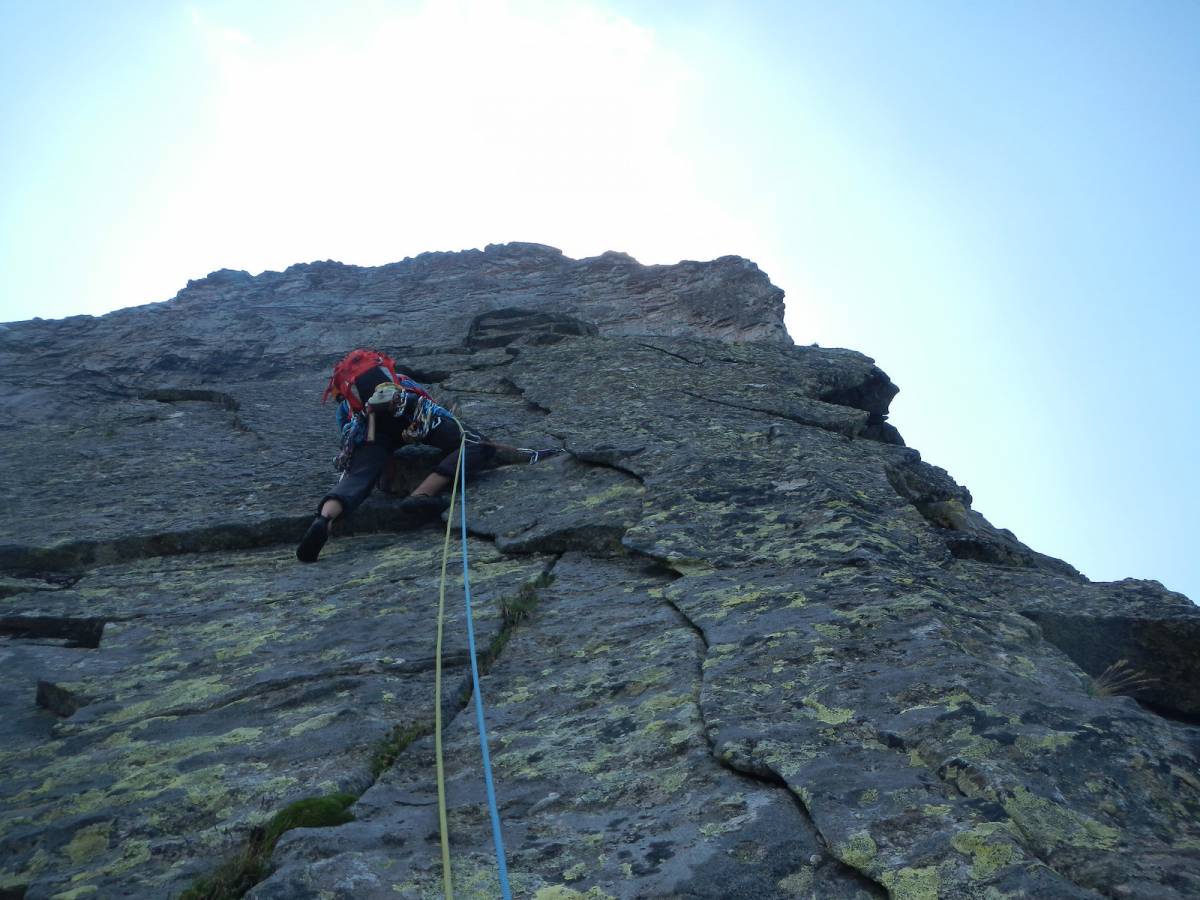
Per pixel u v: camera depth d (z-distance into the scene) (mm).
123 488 8711
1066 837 2812
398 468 8055
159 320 16750
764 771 3291
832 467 6977
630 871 2949
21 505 8414
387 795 3637
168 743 4273
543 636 5020
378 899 2945
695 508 6297
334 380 7824
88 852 3504
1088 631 5219
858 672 3889
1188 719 5211
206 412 11367
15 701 5168
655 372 10359
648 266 17547
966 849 2730
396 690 4543
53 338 16234
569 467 7902
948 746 3254
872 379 10742
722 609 4816
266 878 3107
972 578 5707
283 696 4617
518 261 18609
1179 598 5449
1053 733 3293
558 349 11781
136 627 5887
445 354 13445
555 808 3387
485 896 2945
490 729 4074
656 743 3674
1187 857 2750
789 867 2855
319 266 18984
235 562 7156
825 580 4949
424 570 6398
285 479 8672
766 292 16109
